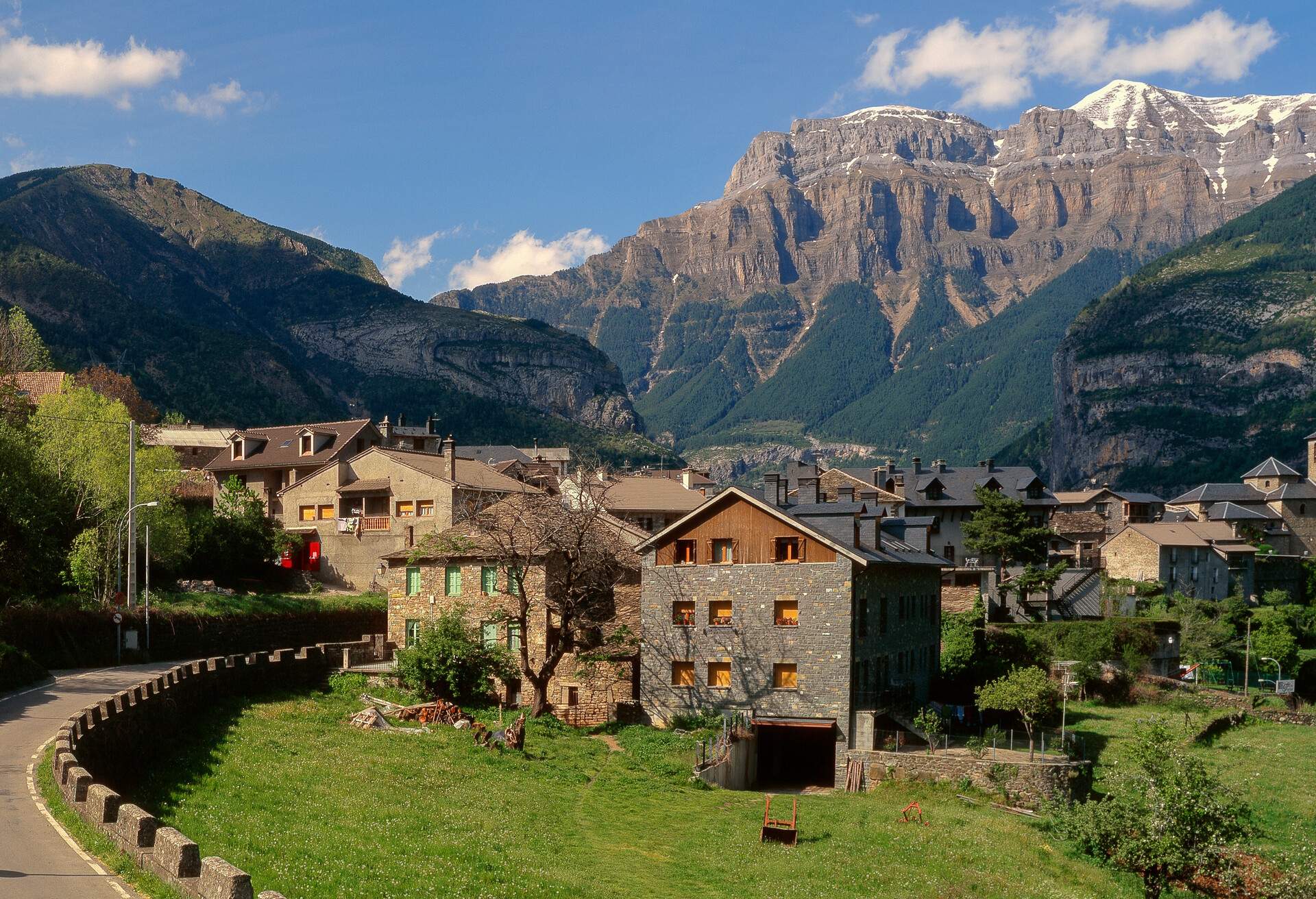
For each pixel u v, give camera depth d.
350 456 104.94
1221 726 90.12
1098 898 44.50
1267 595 146.50
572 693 68.25
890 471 131.12
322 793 40.84
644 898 35.38
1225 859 49.09
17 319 142.75
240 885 22.39
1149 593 127.12
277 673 62.66
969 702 79.88
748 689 65.19
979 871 44.72
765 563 65.69
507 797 45.97
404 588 73.75
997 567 113.19
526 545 65.69
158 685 45.97
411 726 57.78
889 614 70.81
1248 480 183.00
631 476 124.12
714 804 51.19
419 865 32.88
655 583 68.12
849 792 60.88
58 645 63.47
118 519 77.81
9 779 33.91
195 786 39.25
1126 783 53.00
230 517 92.56
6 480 73.88
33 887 24.03
